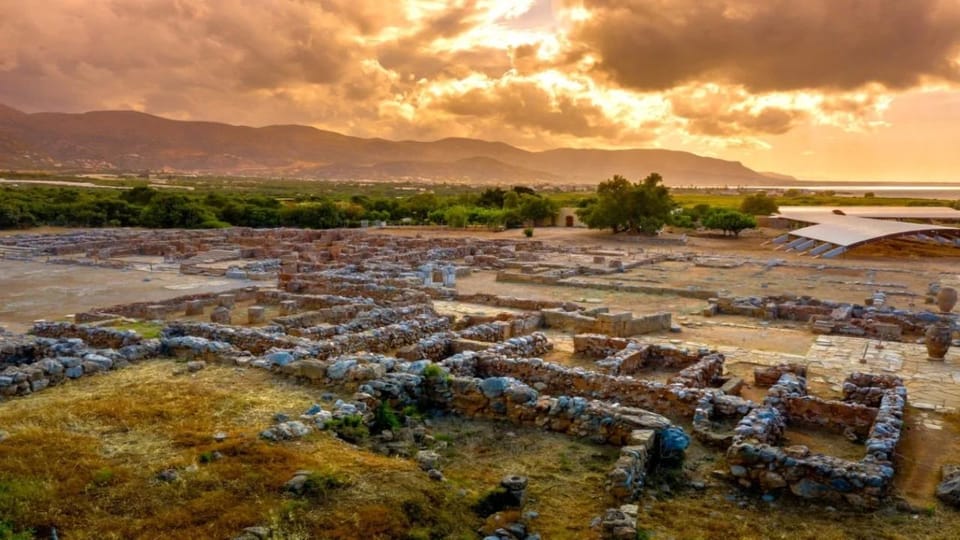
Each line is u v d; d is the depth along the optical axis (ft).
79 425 38.50
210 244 199.72
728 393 56.29
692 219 309.83
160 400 44.14
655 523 32.76
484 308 103.81
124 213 274.77
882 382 54.80
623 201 267.59
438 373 48.47
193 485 31.07
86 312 89.76
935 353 74.38
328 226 297.94
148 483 31.14
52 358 52.44
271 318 94.17
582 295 124.36
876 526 33.35
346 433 39.83
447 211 305.32
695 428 44.62
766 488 36.58
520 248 210.59
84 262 153.28
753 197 333.01
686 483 37.65
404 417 44.62
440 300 111.65
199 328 67.00
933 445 46.09
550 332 86.07
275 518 28.27
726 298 110.83
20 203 244.42
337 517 28.84
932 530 32.99
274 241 209.56
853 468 36.06
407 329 70.95
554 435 43.29
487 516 31.71
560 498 34.58
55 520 27.63
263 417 41.37
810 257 198.39
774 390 51.37
